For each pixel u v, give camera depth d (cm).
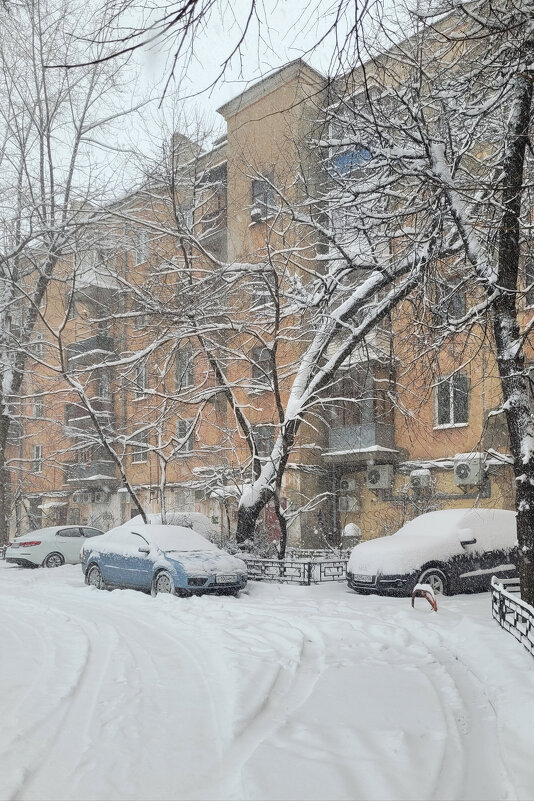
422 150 943
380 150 939
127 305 2006
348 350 1559
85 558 1519
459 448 2073
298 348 2125
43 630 918
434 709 546
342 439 2264
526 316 1535
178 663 721
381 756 434
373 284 1485
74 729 501
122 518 3241
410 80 998
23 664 711
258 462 1745
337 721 510
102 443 1800
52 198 1936
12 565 2250
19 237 2067
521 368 866
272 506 2392
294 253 1555
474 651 745
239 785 400
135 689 611
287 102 2048
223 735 486
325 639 845
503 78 846
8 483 3662
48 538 2180
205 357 1800
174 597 1215
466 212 948
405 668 694
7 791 388
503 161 922
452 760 439
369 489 2277
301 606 1129
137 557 1368
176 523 1850
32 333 2338
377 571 1236
